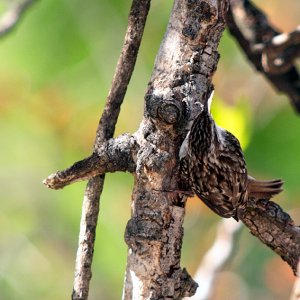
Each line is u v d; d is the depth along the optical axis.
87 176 6.13
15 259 12.77
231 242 9.45
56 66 11.45
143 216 5.84
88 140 11.79
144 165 5.82
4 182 12.20
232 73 11.73
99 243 11.41
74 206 11.95
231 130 9.05
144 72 11.52
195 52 5.86
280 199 11.08
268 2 12.26
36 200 12.34
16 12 9.65
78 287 6.15
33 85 11.55
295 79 9.59
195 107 5.86
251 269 12.53
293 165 10.15
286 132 10.34
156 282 5.84
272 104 11.23
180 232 5.90
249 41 9.23
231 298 12.41
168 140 5.83
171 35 5.90
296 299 6.19
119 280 11.49
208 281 9.28
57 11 11.26
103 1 11.34
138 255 5.85
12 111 11.72
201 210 11.70
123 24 11.44
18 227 12.66
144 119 5.90
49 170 12.05
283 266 12.39
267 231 6.38
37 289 12.84
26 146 11.98
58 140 11.88
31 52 11.36
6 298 12.77
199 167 7.11
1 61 11.38
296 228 6.35
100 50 11.44
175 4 5.90
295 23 12.18
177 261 5.89
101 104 11.66
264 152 10.19
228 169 7.18
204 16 5.82
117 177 11.46
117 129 11.40
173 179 5.87
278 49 8.77
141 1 6.24
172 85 5.86
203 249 11.81
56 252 12.75
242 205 6.39
